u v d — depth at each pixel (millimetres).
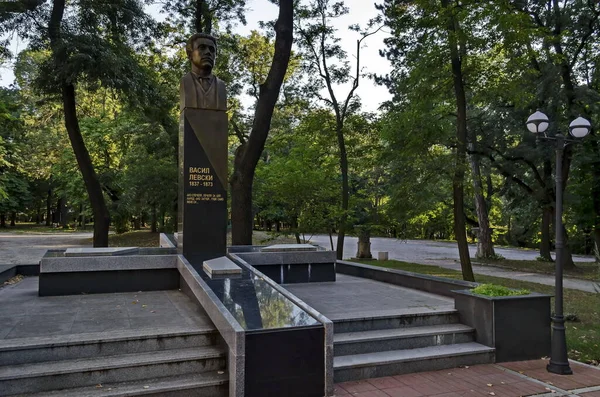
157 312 6941
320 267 10844
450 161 13805
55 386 4879
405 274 10141
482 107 21172
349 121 19781
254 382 4914
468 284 8438
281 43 14859
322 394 5199
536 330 7059
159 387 4961
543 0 18359
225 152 9312
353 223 23062
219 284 6930
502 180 29734
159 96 18297
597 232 21688
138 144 26859
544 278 17812
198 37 9258
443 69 14234
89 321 6355
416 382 5906
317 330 5215
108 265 8609
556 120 18828
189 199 9047
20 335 5590
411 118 14219
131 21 16734
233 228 15258
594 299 12773
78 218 51375
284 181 20031
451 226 39406
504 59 14242
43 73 16125
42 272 8289
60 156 32531
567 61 18375
